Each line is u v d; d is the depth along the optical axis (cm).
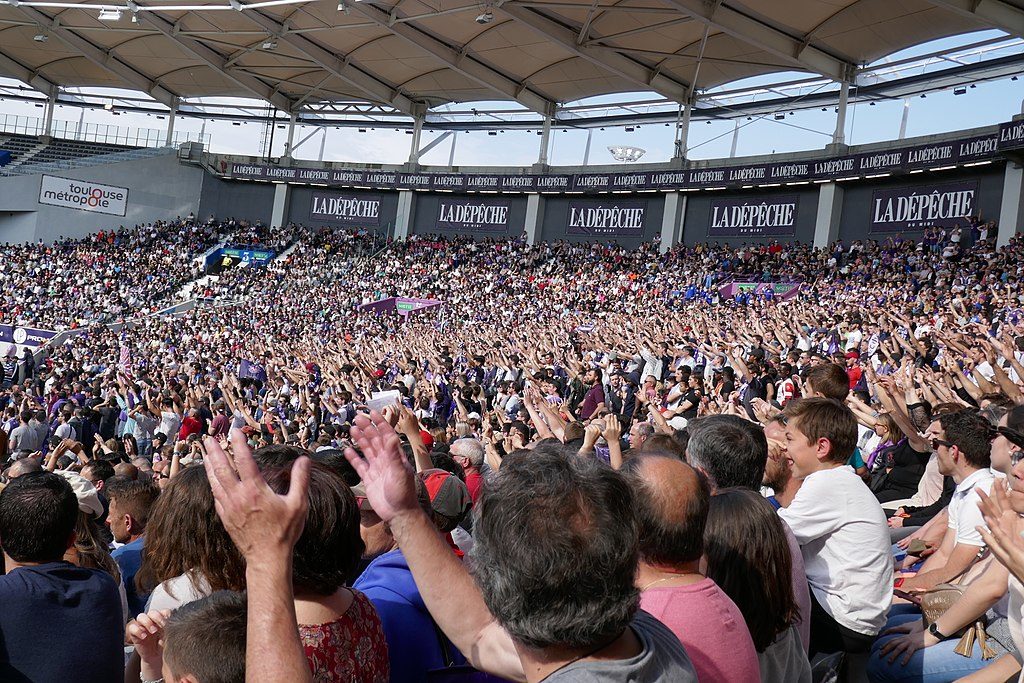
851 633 376
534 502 189
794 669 312
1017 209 3228
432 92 5181
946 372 932
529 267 4531
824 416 400
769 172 4072
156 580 290
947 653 365
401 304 4172
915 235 3666
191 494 251
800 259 3641
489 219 5159
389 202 5481
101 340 3566
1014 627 312
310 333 3531
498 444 930
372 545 312
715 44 3909
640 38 3969
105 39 5112
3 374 2981
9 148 5934
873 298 2577
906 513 609
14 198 5581
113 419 1880
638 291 3691
